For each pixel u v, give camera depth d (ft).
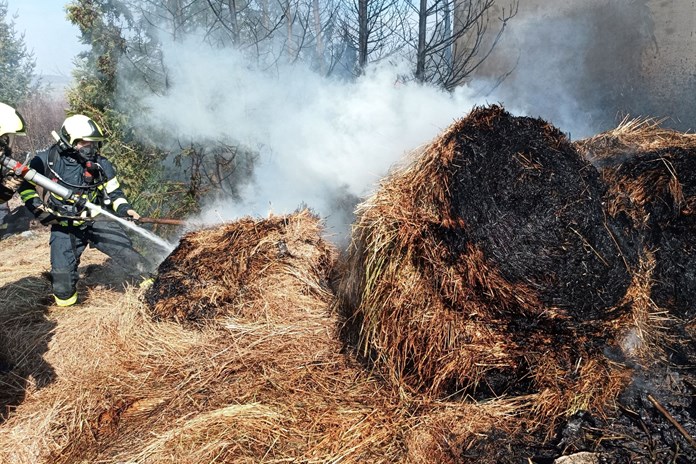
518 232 8.59
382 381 9.15
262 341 10.72
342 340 10.55
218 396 8.98
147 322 11.64
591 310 8.23
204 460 7.34
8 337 11.57
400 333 8.57
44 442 8.27
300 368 9.72
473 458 7.18
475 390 8.35
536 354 8.06
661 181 9.81
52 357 10.82
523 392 8.21
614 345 8.29
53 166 12.53
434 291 8.32
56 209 12.43
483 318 8.19
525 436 7.51
